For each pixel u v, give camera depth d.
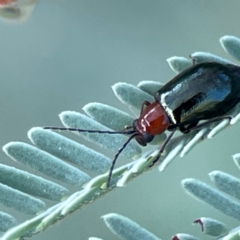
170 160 0.08
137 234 0.08
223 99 0.08
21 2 0.09
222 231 0.08
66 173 0.08
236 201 0.08
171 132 0.08
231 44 0.08
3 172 0.08
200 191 0.08
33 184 0.08
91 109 0.08
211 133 0.08
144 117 0.08
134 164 0.08
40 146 0.08
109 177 0.08
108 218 0.08
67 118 0.08
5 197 0.08
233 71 0.08
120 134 0.08
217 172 0.08
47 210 0.08
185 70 0.08
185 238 0.08
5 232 0.08
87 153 0.08
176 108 0.08
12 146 0.08
